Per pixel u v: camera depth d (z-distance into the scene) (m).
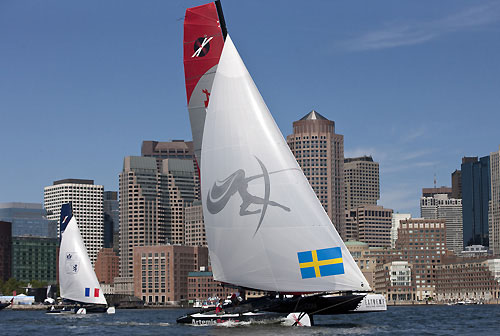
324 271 81.75
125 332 96.56
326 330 86.62
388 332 93.31
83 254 179.75
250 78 85.38
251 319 87.31
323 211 82.44
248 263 84.31
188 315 93.94
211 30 91.12
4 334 103.50
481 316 179.62
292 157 83.38
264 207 83.38
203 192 86.75
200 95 91.62
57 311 188.12
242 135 84.50
